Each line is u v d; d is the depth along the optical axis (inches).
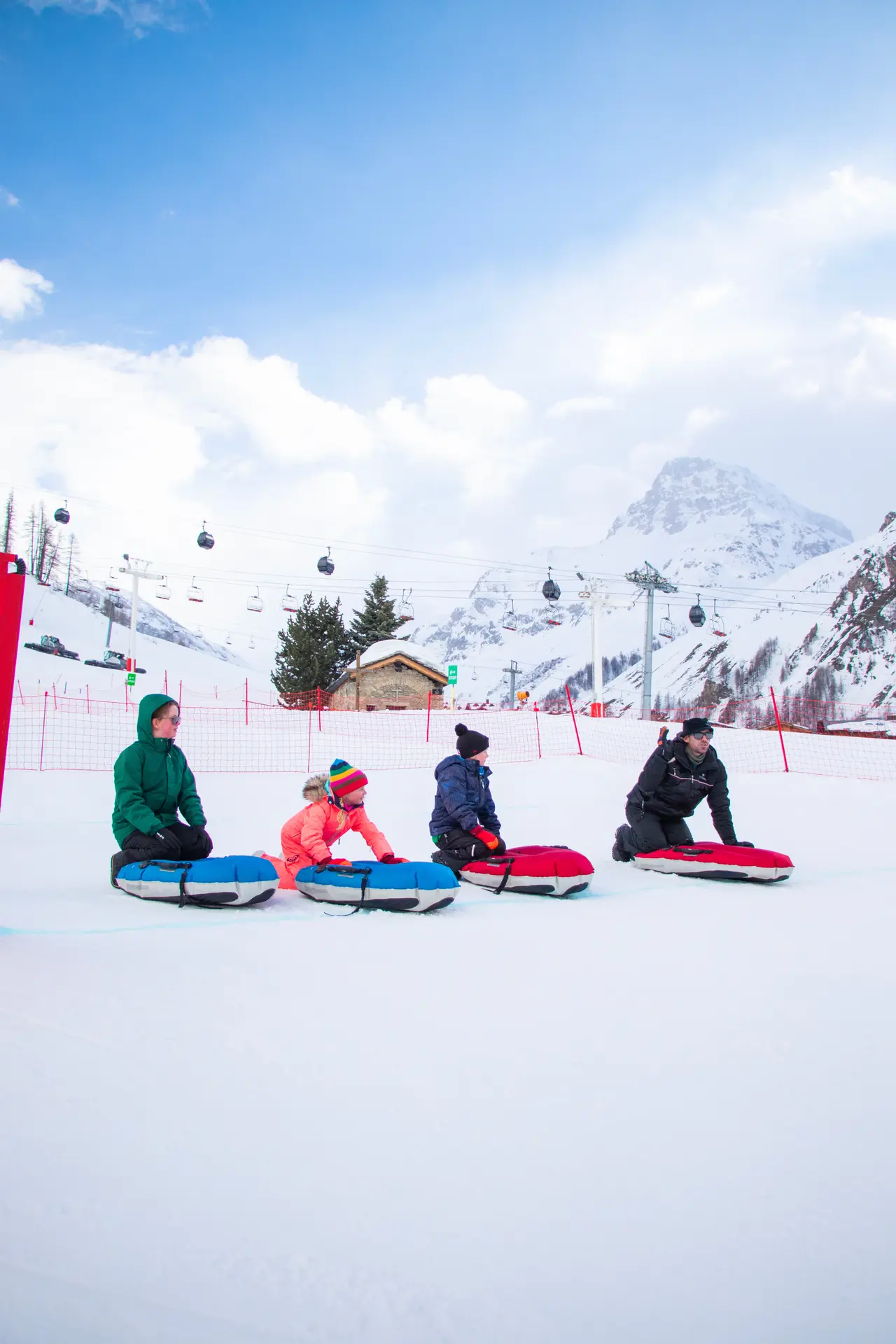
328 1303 62.0
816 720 1493.6
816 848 322.7
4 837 320.5
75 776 569.6
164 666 3545.8
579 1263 68.1
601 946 169.5
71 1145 82.1
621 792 529.0
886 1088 102.7
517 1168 81.9
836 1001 136.0
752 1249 70.7
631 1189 78.9
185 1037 111.2
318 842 211.2
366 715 1095.0
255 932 172.7
